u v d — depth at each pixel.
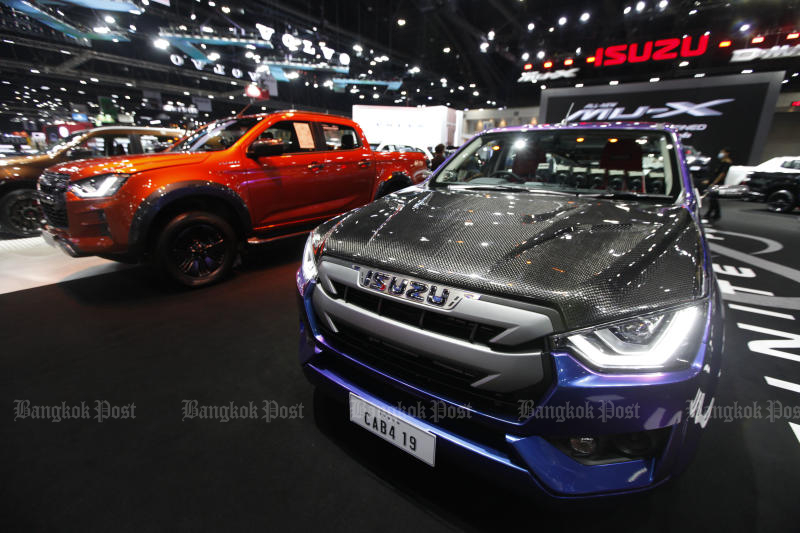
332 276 1.19
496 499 1.22
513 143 2.08
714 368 0.91
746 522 1.12
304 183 3.43
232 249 3.11
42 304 2.68
